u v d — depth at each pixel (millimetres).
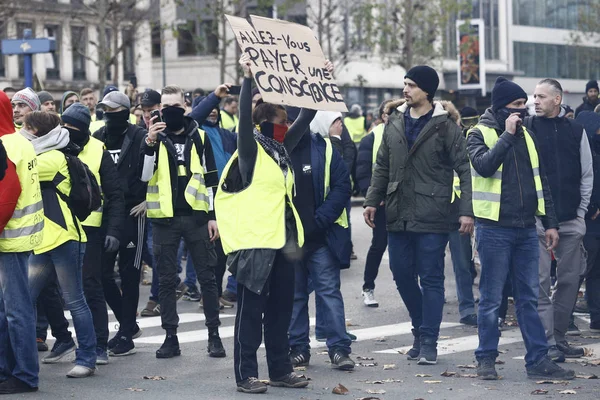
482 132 10547
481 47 51188
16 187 9195
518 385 10109
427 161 10867
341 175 10656
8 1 51438
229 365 11164
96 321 11078
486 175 10297
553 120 11703
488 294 10469
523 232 10461
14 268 9469
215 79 69000
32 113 10141
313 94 9648
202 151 11453
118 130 11555
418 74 10898
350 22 59406
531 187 10477
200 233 11461
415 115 11062
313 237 10664
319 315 12094
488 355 10461
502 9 82312
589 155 11672
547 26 87812
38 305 11984
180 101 11344
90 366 10500
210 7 51594
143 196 11531
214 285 11641
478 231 10523
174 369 10914
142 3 58000
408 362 11312
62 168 10117
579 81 91312
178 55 70312
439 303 11047
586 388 9945
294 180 10445
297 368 10906
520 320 10523
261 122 9820
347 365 10766
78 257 10305
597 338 12977
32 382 9656
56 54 63250
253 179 9570
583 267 12891
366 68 69062
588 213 13148
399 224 10953
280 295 9812
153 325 13992
